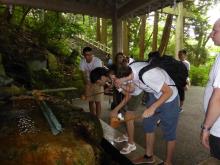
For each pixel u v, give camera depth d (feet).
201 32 62.18
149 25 63.10
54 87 28.45
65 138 9.10
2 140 8.87
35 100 11.87
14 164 8.23
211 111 6.69
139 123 18.30
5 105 11.41
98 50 53.26
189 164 12.55
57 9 19.72
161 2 18.99
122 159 12.21
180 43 37.17
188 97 28.43
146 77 8.95
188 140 15.47
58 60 37.22
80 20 57.67
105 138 13.69
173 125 10.35
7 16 34.22
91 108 18.21
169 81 9.92
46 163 8.18
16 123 9.79
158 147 14.47
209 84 7.64
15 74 25.58
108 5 21.94
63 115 10.80
